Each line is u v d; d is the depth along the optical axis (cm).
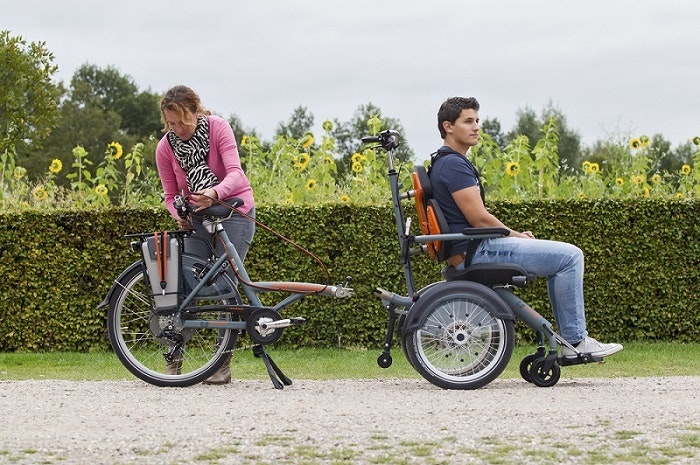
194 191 729
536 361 696
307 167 1398
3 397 645
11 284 1084
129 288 707
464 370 693
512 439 493
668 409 581
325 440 492
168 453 464
